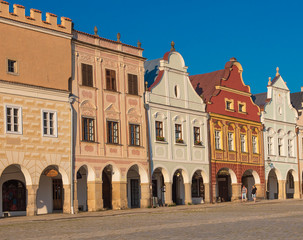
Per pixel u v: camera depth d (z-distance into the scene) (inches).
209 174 2137.1
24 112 1502.2
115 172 1771.7
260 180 2431.1
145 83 1916.8
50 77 1581.0
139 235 846.5
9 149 1455.5
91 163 1681.8
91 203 1686.8
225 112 2266.2
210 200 2126.0
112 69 1795.0
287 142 2647.6
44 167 1539.1
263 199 2422.5
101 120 1734.7
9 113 1470.2
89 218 1400.1
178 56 2068.2
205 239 757.9
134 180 1984.5
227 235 811.4
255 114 2456.9
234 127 2309.3
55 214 1562.5
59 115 1595.7
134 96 1860.2
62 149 1594.5
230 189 2383.1
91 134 1701.5
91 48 1727.4
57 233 941.2
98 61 1747.0
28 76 1524.4
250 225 994.7
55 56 1601.9
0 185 1573.6
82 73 1690.5
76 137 1646.2
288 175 2753.4
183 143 2041.1
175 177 2143.2
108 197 1881.2
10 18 1491.1
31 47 1540.4
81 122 1668.3
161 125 1964.8
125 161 1797.5
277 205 1935.3
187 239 762.8
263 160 2460.6
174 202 2122.3
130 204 1951.3
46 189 1689.2
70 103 1630.2
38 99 1541.6
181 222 1122.7
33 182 1507.1
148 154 1878.7
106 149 1739.7
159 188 2063.2
